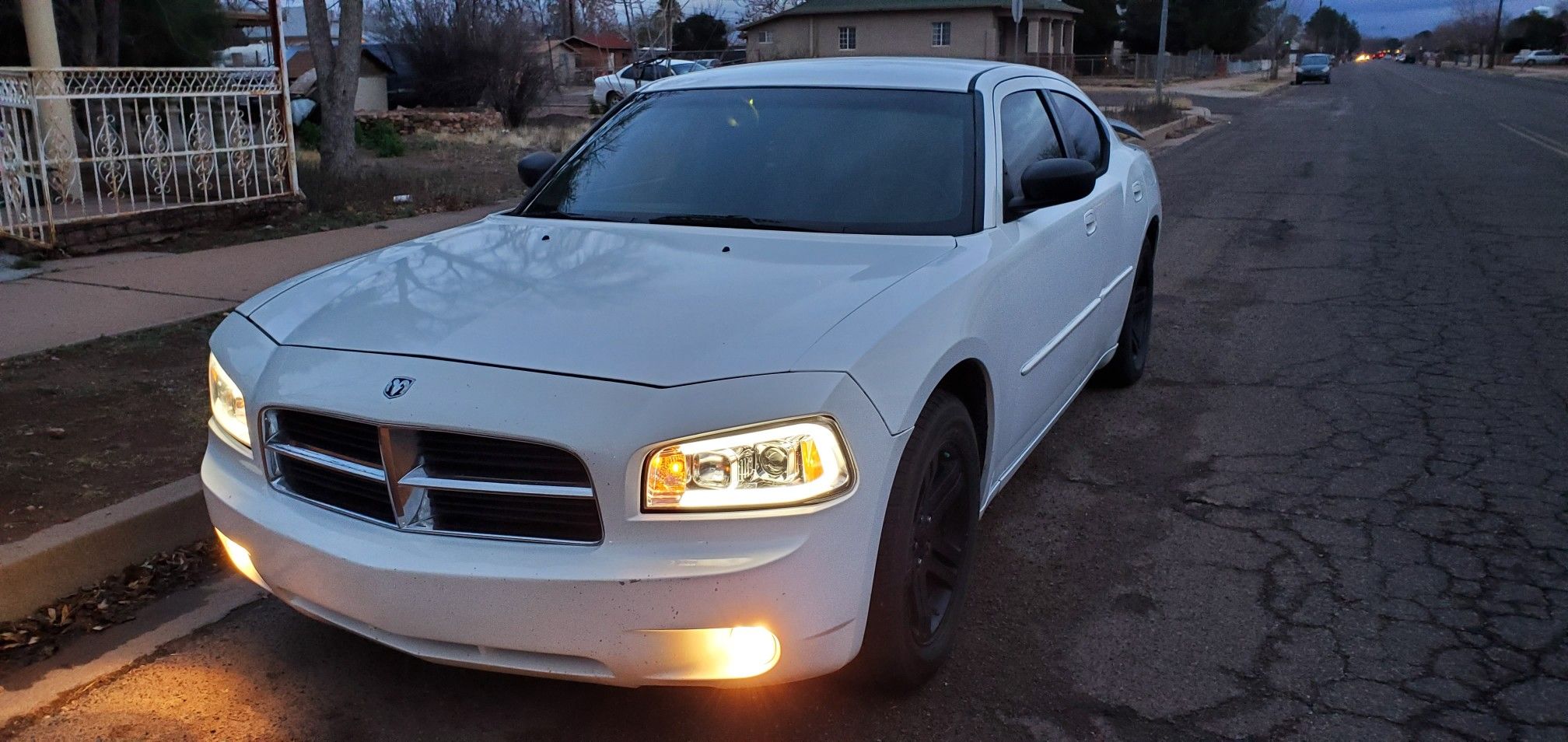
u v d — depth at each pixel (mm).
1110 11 63906
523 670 2545
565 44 44469
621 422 2432
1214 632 3395
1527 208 12094
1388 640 3328
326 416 2658
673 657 2465
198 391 5211
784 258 3246
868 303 2869
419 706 3025
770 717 2959
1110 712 2990
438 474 2555
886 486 2646
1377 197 13336
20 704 3027
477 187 12531
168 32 14156
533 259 3328
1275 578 3740
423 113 23594
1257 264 9328
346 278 3299
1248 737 2867
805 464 2469
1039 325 3828
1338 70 96812
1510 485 4488
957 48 48469
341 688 3113
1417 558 3867
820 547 2480
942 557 3135
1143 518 4246
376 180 11953
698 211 3734
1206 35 65688
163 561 3832
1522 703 2998
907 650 2863
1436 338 6781
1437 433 5109
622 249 3379
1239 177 15812
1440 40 162875
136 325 6254
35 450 4434
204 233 9195
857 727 2914
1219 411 5504
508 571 2449
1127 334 5617
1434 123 26516
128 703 3033
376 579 2541
